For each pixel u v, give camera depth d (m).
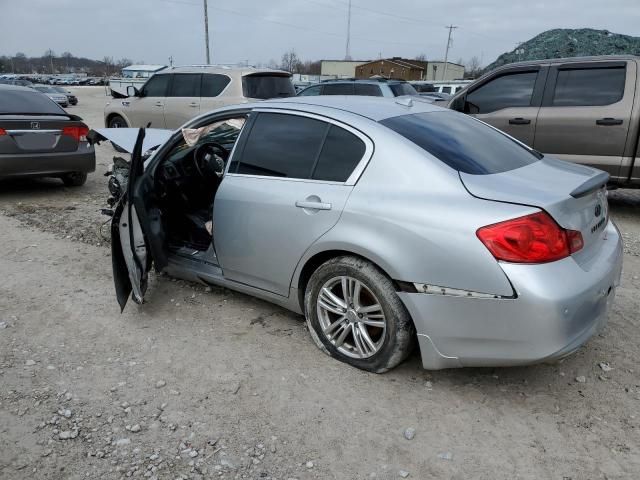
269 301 3.67
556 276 2.51
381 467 2.47
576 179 2.99
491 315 2.59
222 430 2.70
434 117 3.52
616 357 3.34
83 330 3.67
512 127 6.92
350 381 3.08
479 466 2.48
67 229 5.89
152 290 4.29
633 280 4.59
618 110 6.19
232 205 3.58
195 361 3.29
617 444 2.61
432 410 2.85
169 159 4.41
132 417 2.79
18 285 4.38
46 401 2.91
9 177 6.98
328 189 3.12
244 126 3.70
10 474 2.41
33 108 7.51
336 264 3.07
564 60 6.65
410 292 2.79
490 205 2.63
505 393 2.99
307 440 2.63
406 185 2.87
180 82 10.59
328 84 13.96
